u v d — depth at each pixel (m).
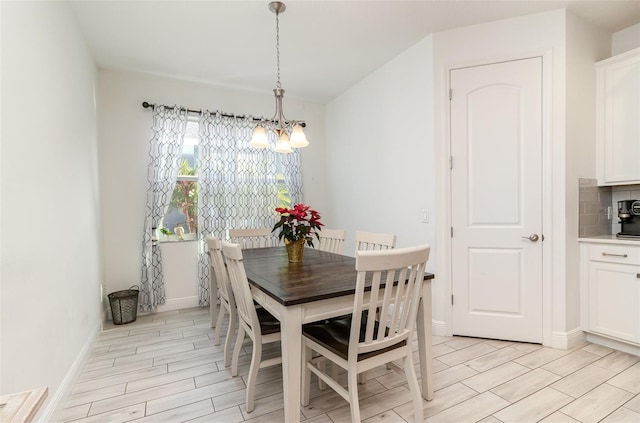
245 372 2.21
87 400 1.89
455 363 2.25
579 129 2.51
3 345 1.23
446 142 2.73
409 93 3.04
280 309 1.55
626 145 2.47
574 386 1.94
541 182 2.48
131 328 3.06
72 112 2.21
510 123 2.55
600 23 2.59
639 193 2.62
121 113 3.42
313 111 4.55
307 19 2.52
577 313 2.52
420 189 2.94
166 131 3.55
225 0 2.26
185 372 2.21
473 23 2.61
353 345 1.44
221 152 3.81
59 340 1.81
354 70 3.49
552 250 2.46
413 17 2.51
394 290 1.77
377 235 2.43
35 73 1.60
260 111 4.14
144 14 2.41
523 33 2.51
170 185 3.55
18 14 1.44
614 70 2.52
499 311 2.61
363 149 3.76
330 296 1.54
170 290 3.63
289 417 1.50
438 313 2.77
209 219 3.73
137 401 1.87
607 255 2.38
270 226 4.09
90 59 2.91
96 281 2.87
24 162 1.45
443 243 2.75
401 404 1.82
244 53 3.07
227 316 3.38
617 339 2.34
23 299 1.40
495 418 1.66
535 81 2.48
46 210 1.68
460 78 2.69
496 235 2.61
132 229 3.47
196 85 3.77
